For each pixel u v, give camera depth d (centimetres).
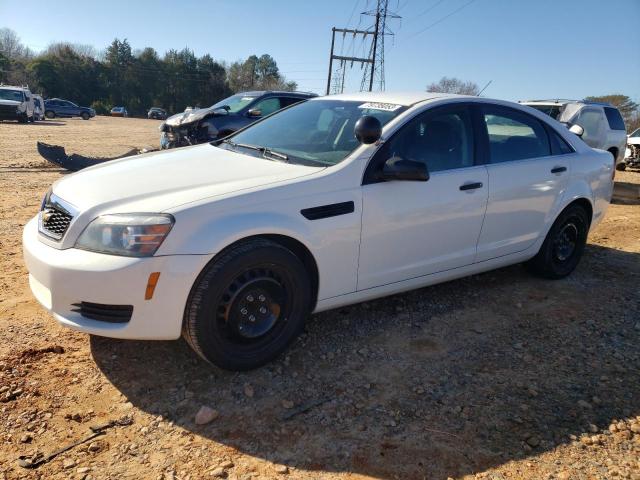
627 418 289
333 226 325
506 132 434
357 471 244
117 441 255
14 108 2867
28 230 330
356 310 409
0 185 853
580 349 368
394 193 351
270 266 305
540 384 321
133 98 8438
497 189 410
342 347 354
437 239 383
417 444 262
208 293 284
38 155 1329
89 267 273
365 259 348
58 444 250
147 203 288
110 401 284
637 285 500
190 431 265
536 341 376
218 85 8969
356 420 279
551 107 1129
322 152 363
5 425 260
